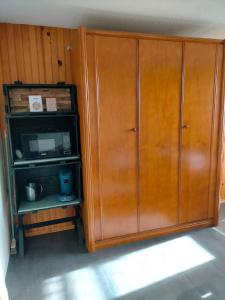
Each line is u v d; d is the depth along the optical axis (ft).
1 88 7.42
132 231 7.93
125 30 8.00
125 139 7.30
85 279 6.25
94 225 7.42
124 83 7.00
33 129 7.51
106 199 7.42
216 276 6.27
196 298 5.55
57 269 6.69
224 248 7.54
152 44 7.07
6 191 7.63
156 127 7.58
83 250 7.60
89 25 7.49
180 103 7.72
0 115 7.44
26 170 8.04
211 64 7.84
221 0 5.91
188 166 8.25
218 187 8.75
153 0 5.82
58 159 7.15
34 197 7.56
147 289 5.87
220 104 8.21
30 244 8.02
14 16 6.69
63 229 8.98
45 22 7.21
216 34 8.73
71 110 7.40
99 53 6.62
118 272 6.50
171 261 6.92
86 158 6.93
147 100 7.32
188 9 6.44
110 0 5.79
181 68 7.51
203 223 8.86
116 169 7.36
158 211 8.13
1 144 7.38
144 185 7.79
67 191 7.77
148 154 7.64
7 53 7.39
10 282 6.18
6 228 7.16
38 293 5.79
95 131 6.94
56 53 7.88
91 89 6.70
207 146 8.37
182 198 8.39
